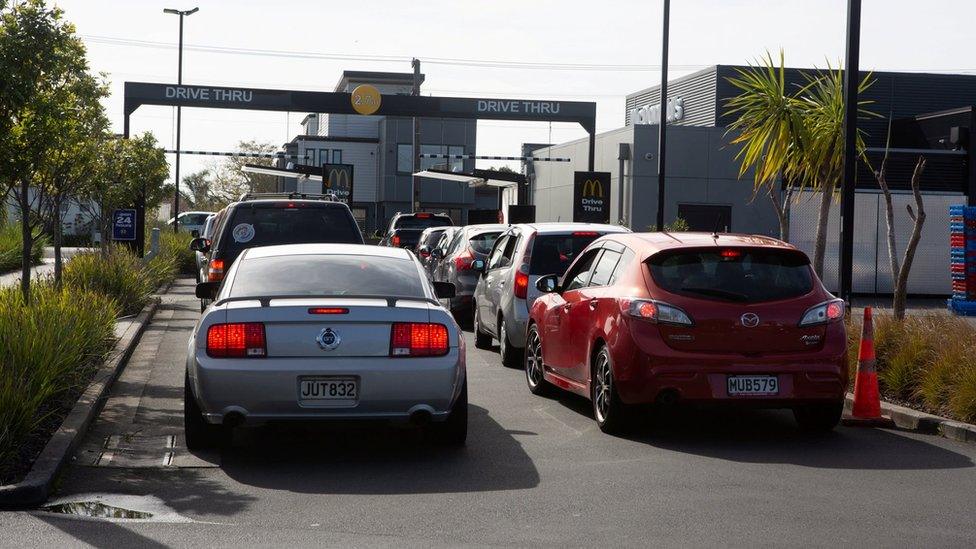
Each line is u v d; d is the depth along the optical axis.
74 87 15.49
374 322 7.97
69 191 17.25
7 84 11.53
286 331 7.90
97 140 21.16
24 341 10.25
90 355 12.55
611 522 6.38
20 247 33.31
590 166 36.06
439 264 20.95
